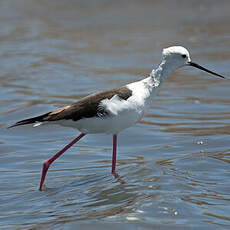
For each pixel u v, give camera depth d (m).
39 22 27.14
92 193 9.13
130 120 9.77
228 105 14.80
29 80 17.70
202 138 12.20
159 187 9.09
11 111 14.58
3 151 11.95
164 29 24.61
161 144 12.07
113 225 7.60
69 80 17.62
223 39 22.38
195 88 16.50
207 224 7.60
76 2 30.27
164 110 14.63
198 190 8.97
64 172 10.59
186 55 10.29
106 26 25.89
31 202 9.02
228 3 28.28
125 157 11.35
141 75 17.95
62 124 9.82
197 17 26.45
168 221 7.71
